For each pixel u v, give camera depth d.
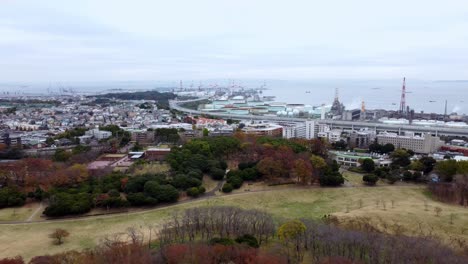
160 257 195.62
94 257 197.12
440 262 179.25
